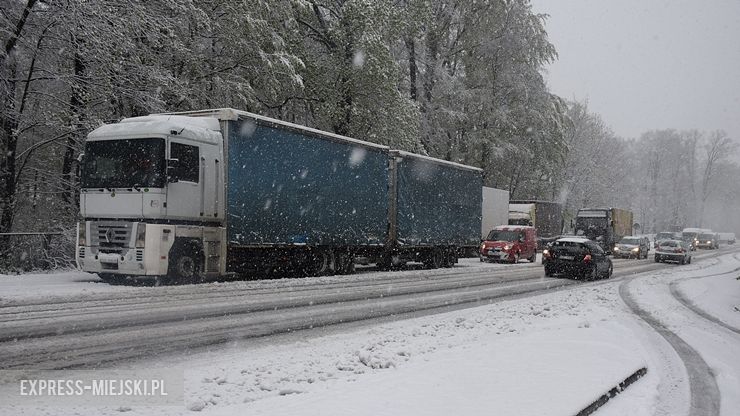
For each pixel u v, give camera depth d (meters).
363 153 22.62
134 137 15.37
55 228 20.98
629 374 7.31
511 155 46.28
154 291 14.21
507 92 46.88
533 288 20.19
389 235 25.00
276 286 16.88
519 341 9.38
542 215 46.47
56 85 20.91
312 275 21.14
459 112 44.22
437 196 27.89
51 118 20.30
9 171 19.84
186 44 23.72
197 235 16.03
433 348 9.21
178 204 15.52
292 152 19.05
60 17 18.67
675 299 18.84
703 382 7.80
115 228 15.27
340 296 15.37
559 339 9.63
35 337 8.58
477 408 5.57
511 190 51.88
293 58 26.05
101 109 22.02
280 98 29.41
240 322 10.77
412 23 35.41
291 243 19.08
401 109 32.12
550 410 5.57
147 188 15.05
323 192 20.48
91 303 11.91
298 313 12.22
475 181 31.59
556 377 6.92
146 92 21.09
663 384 7.57
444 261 29.42
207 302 12.91
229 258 17.11
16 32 18.86
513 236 35.44
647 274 29.95
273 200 18.30
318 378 7.14
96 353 7.84
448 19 44.81
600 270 25.67
